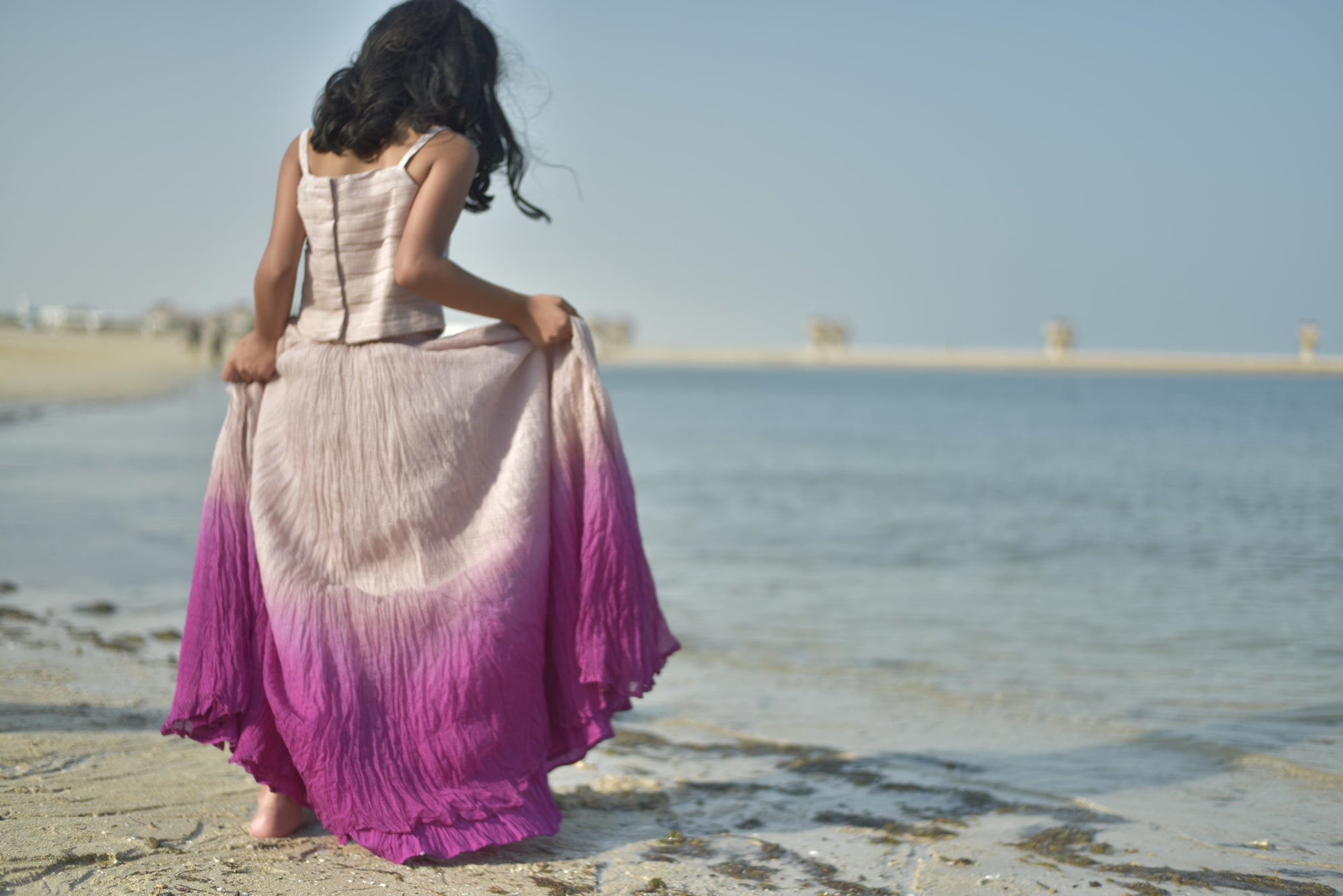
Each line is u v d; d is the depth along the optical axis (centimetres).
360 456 247
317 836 253
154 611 586
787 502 1362
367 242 250
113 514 961
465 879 232
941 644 584
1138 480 1686
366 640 241
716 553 934
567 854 257
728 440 2747
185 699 238
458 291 248
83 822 252
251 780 293
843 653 561
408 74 249
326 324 254
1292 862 271
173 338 11044
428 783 238
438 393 250
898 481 1662
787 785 335
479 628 242
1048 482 1648
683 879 245
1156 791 336
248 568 248
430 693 239
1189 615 668
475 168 253
